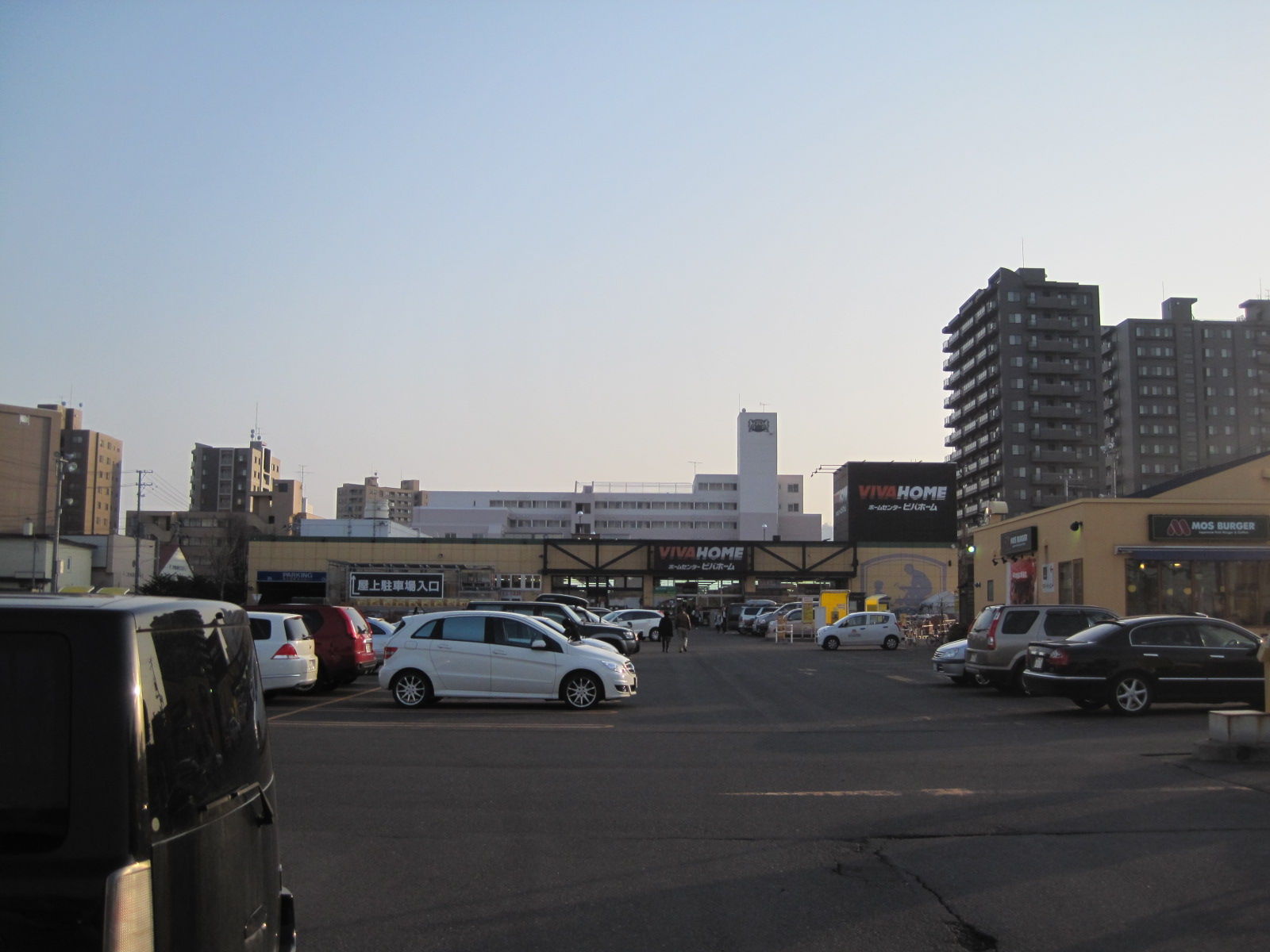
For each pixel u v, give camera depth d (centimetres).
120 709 307
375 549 7212
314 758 1286
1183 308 12519
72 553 6234
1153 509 3152
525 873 765
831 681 2578
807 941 620
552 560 7369
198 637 368
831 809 984
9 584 5303
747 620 6138
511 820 938
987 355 11681
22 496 8656
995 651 2203
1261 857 809
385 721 1667
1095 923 654
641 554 7438
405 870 774
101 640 312
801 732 1556
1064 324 11262
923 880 749
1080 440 11112
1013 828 906
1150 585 3116
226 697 382
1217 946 611
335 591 6562
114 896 294
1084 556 3134
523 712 1830
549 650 1880
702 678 2717
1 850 299
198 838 334
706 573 7431
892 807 995
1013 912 674
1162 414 12188
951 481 8200
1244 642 1781
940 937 628
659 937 626
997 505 4181
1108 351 12769
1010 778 1145
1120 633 1780
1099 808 985
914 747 1398
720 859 806
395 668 1873
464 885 735
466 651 1873
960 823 925
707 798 1037
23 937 293
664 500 12400
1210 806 996
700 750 1365
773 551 7500
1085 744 1419
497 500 12500
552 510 12431
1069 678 1758
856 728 1608
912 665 3288
